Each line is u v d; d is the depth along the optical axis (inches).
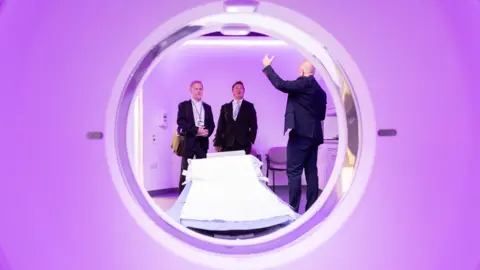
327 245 31.8
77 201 30.5
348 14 31.1
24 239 29.9
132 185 33.5
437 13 31.0
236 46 223.9
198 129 175.6
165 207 173.3
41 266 30.2
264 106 225.8
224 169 123.9
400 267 31.8
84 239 30.6
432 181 31.7
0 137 29.4
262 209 81.1
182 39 36.4
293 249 32.3
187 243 33.3
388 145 31.6
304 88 123.1
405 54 31.2
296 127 126.0
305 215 40.6
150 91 210.1
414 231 31.8
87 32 30.3
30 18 29.5
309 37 34.0
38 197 30.0
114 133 31.6
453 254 31.7
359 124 32.3
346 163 34.7
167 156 219.9
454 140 31.5
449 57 31.3
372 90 31.4
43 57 29.9
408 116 31.5
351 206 32.1
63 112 30.2
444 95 31.4
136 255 31.1
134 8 30.5
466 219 31.6
